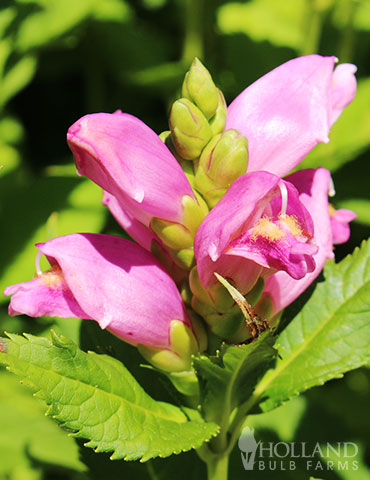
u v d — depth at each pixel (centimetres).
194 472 36
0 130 59
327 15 62
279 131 32
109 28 62
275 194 31
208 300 32
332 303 35
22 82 54
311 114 33
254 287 32
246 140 32
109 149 31
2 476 46
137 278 32
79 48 64
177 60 67
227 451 34
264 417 47
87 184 51
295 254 31
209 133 32
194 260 32
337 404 55
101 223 50
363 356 34
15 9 53
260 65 62
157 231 32
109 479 36
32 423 48
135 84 60
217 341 33
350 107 58
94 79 65
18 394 51
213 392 33
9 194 54
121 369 33
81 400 32
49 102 66
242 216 31
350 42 60
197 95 32
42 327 52
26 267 49
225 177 32
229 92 62
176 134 32
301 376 34
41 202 50
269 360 33
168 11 69
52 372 31
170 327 33
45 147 66
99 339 35
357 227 56
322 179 34
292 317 35
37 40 54
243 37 62
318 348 34
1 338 31
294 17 65
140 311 32
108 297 32
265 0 65
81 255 32
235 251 31
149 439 32
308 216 31
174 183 32
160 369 33
